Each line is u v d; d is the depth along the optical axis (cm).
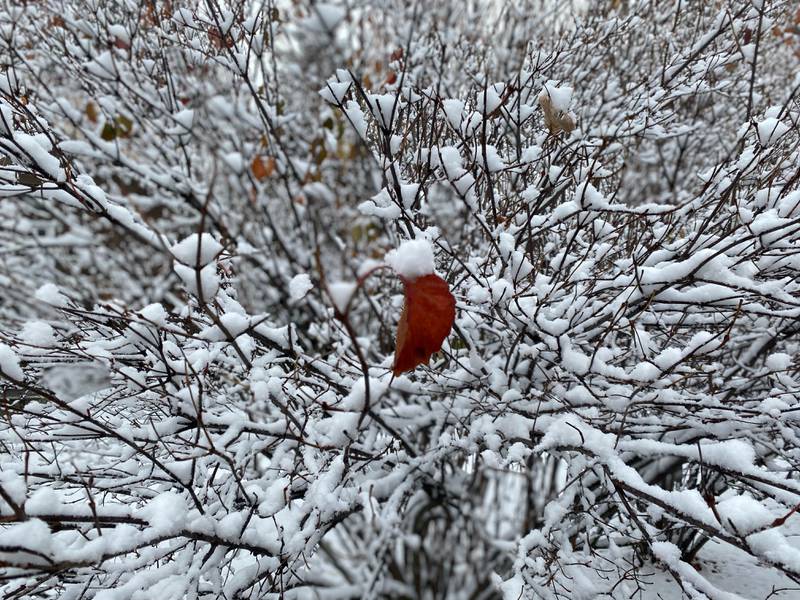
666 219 249
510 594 187
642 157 384
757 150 194
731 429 217
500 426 233
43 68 374
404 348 138
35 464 210
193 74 389
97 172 423
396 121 240
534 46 309
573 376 210
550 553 216
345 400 181
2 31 304
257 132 442
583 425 198
